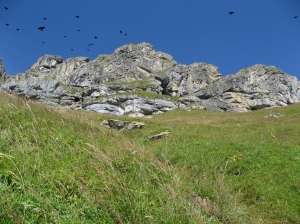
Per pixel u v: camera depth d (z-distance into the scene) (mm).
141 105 71812
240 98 77062
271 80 82125
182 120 38062
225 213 6812
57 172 6586
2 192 5219
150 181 7434
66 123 12281
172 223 5445
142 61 118062
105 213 5488
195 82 106688
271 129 23156
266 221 7617
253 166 11641
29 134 8805
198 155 13328
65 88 109500
